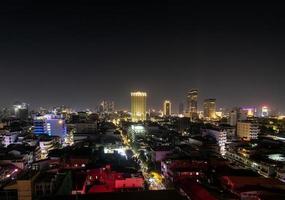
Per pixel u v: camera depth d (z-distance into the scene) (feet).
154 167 549.13
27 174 378.12
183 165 473.67
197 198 328.90
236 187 355.36
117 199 274.16
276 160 508.53
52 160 524.52
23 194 345.72
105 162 503.61
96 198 277.44
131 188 364.79
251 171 427.33
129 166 483.92
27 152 587.27
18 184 345.92
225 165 472.85
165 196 281.74
